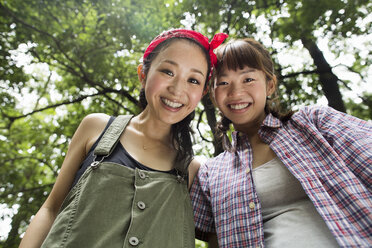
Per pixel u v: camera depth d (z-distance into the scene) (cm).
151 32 528
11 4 534
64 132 568
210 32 505
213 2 475
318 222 114
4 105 615
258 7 473
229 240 131
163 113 131
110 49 571
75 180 120
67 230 100
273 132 148
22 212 548
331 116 137
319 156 126
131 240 103
